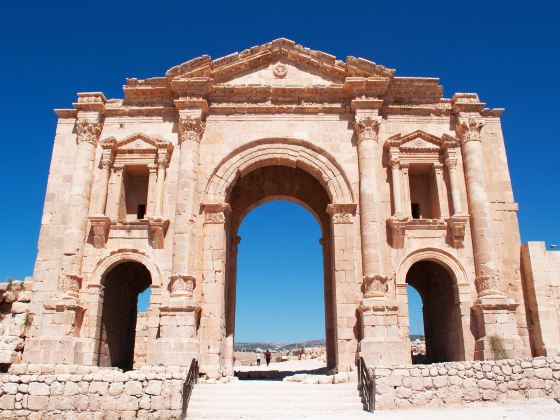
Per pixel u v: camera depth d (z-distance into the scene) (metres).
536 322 24.72
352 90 28.06
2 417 16.30
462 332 24.52
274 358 54.09
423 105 28.39
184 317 23.56
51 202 27.02
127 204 28.33
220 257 25.80
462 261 25.58
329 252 31.84
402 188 26.81
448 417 15.32
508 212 26.88
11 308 25.77
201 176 27.14
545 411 15.62
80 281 25.22
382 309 23.52
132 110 28.42
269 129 28.02
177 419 16.36
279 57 29.36
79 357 23.77
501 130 28.36
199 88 28.08
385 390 17.42
